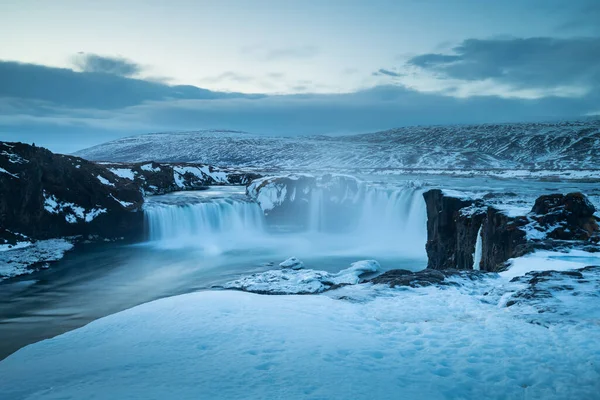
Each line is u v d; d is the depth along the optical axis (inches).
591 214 895.7
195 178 3649.1
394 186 2187.5
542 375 284.2
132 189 2010.3
